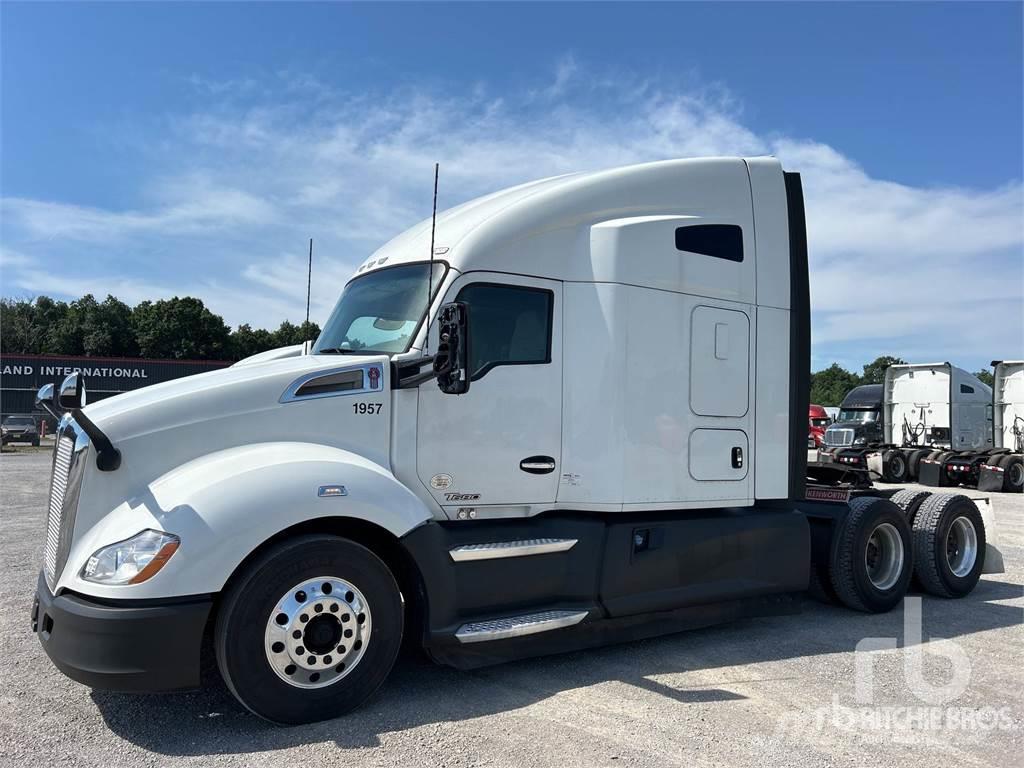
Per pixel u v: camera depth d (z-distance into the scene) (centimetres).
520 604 459
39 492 1444
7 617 583
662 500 514
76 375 374
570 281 503
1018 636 584
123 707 408
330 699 390
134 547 359
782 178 598
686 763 351
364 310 504
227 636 367
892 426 2267
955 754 367
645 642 553
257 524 372
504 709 413
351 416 433
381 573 404
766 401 575
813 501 686
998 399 2147
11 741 366
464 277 466
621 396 497
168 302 7450
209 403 407
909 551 687
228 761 346
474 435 462
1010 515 1363
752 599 568
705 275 544
